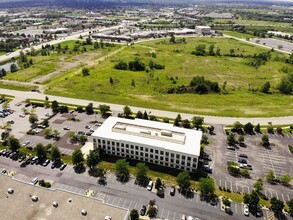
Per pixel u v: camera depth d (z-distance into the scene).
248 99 197.75
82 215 74.75
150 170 117.56
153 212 94.06
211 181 102.31
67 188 104.94
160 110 175.88
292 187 108.62
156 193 103.69
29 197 80.62
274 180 112.12
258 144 139.38
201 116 168.38
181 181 102.62
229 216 93.88
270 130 151.50
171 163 119.12
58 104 176.62
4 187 84.06
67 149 131.12
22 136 141.75
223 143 139.62
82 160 116.62
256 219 92.81
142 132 126.88
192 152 114.19
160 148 117.12
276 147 136.88
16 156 124.06
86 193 102.44
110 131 129.75
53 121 159.00
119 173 111.06
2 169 114.75
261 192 105.44
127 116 163.88
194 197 102.31
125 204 98.00
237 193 104.62
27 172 113.62
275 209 94.88
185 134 128.00
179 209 96.44
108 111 171.75
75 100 189.00
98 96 197.00
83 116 166.25
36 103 181.75
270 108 182.62
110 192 103.62
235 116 169.75
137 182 109.75
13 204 78.00
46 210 76.19
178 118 155.12
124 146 123.50
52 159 119.75
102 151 127.69
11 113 168.25
